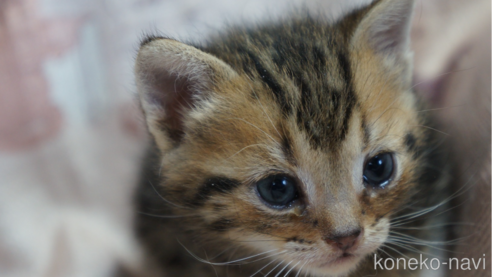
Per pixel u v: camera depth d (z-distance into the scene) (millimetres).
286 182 304
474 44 327
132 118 384
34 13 392
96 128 394
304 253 304
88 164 382
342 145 301
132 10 391
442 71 332
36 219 365
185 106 316
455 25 337
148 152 344
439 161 325
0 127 387
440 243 322
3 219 363
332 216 300
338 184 301
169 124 317
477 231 305
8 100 389
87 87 398
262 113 304
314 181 302
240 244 318
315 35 320
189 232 326
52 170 382
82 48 397
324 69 306
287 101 302
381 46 318
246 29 341
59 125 395
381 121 307
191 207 318
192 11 388
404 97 318
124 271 344
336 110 301
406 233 323
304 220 303
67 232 357
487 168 305
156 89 312
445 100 327
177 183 318
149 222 342
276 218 305
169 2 391
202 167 312
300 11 354
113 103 394
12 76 390
